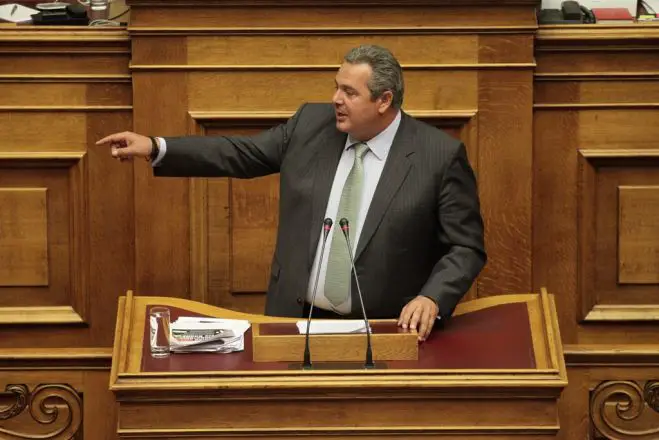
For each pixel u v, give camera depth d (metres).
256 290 13.80
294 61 13.38
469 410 9.91
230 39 13.34
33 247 13.70
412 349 10.23
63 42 13.38
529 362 10.21
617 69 13.57
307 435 9.87
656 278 13.85
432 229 11.72
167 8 13.24
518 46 13.34
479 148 13.50
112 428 13.75
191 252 13.65
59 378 13.65
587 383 13.71
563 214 13.80
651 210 13.77
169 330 10.40
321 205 11.70
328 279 11.56
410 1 13.20
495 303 11.38
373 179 11.70
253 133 13.57
